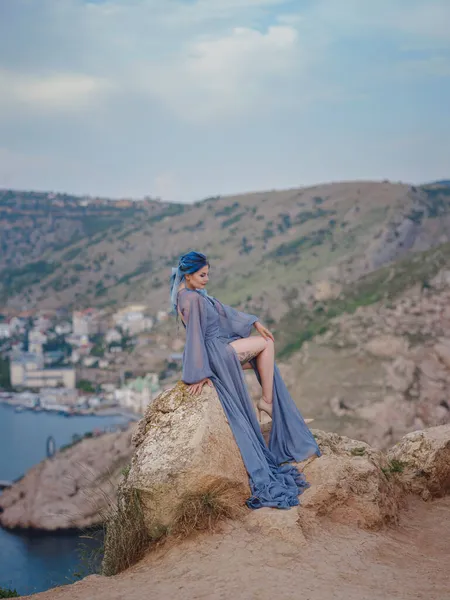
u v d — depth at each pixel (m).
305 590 3.65
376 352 83.25
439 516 5.63
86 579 4.19
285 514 4.52
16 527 66.69
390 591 3.72
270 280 187.00
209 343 5.25
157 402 5.18
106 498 5.08
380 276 123.62
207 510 4.59
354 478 5.12
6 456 111.31
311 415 72.75
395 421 65.88
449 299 95.75
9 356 199.88
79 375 179.50
